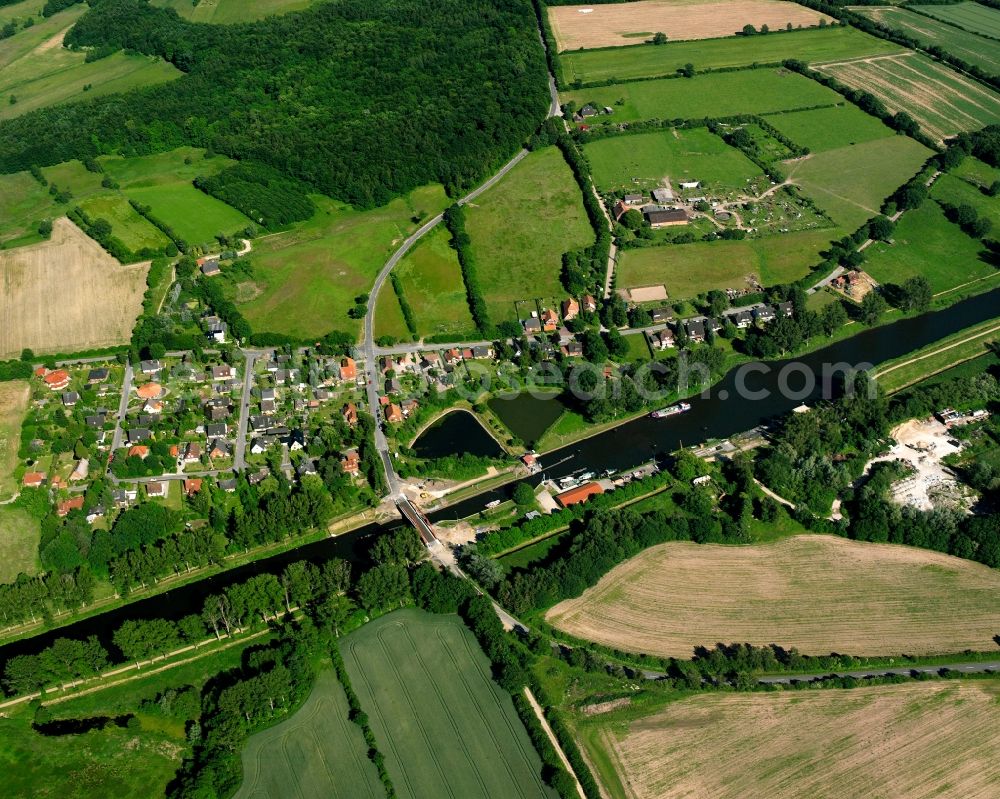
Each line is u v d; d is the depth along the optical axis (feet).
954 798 563.48
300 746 615.98
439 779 591.78
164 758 610.24
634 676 650.43
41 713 638.94
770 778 579.48
